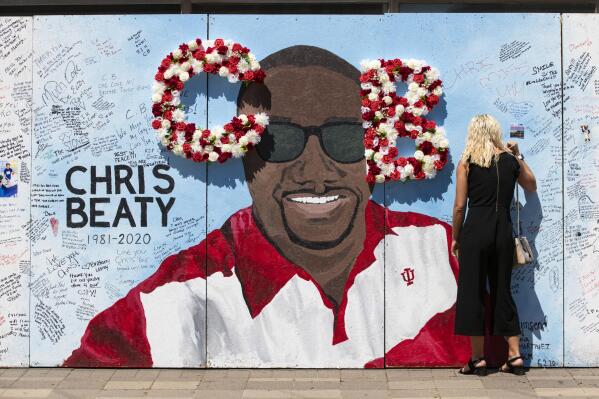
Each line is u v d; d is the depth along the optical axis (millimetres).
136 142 6031
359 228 5988
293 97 5984
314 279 6000
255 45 6000
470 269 5676
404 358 6000
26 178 6051
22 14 6828
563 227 5984
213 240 6023
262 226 6008
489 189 5656
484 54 5984
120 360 6051
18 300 6070
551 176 5988
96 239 6051
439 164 5891
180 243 6035
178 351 6035
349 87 5988
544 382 5664
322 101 5984
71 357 6066
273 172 6000
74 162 6051
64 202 6051
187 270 6031
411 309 5992
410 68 5922
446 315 5996
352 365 5992
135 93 6023
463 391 5480
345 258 5996
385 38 5992
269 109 5988
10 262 6066
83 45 6027
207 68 5906
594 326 5992
